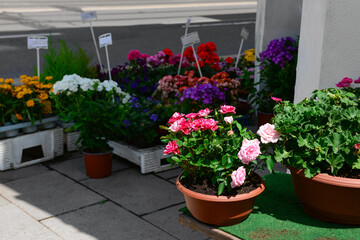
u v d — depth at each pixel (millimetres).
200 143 2768
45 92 4961
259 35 5828
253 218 2730
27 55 8828
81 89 4566
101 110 4383
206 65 6164
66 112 4938
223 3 18281
